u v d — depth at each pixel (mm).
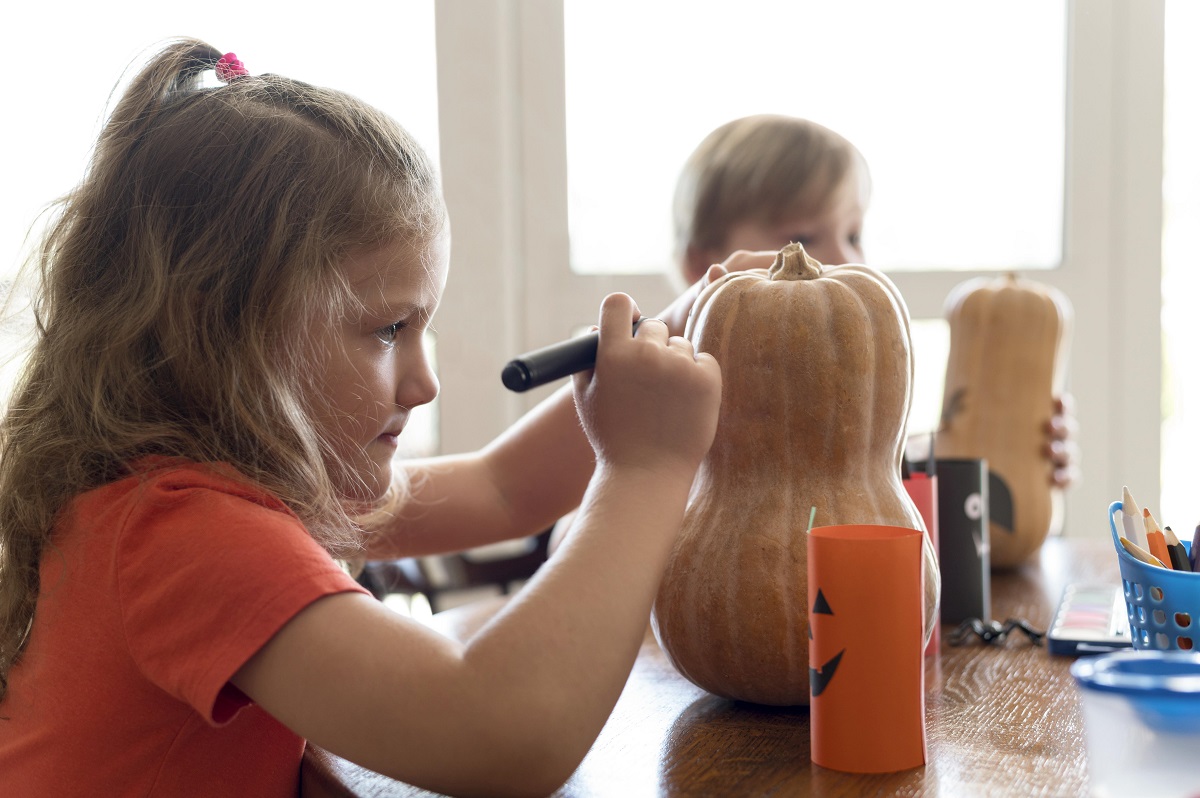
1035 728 560
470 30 1657
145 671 527
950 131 1697
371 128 669
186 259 616
